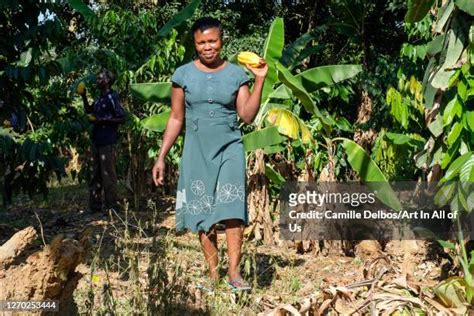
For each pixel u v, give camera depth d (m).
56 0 6.14
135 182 8.77
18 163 6.27
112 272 4.74
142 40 9.17
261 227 6.27
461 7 4.13
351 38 11.41
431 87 4.53
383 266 4.31
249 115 4.35
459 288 3.79
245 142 5.91
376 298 3.53
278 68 5.34
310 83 6.24
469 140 4.30
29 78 5.83
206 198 4.38
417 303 3.49
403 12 14.13
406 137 6.41
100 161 8.30
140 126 8.48
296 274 5.08
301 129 5.80
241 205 4.35
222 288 4.38
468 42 4.28
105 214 8.27
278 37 6.17
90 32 9.91
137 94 5.98
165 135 4.56
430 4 4.57
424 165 4.89
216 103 4.36
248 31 14.96
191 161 4.41
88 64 9.10
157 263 3.64
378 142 7.49
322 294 3.70
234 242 4.38
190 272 4.81
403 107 6.31
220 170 4.38
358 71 6.27
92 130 8.29
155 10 12.89
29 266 3.06
